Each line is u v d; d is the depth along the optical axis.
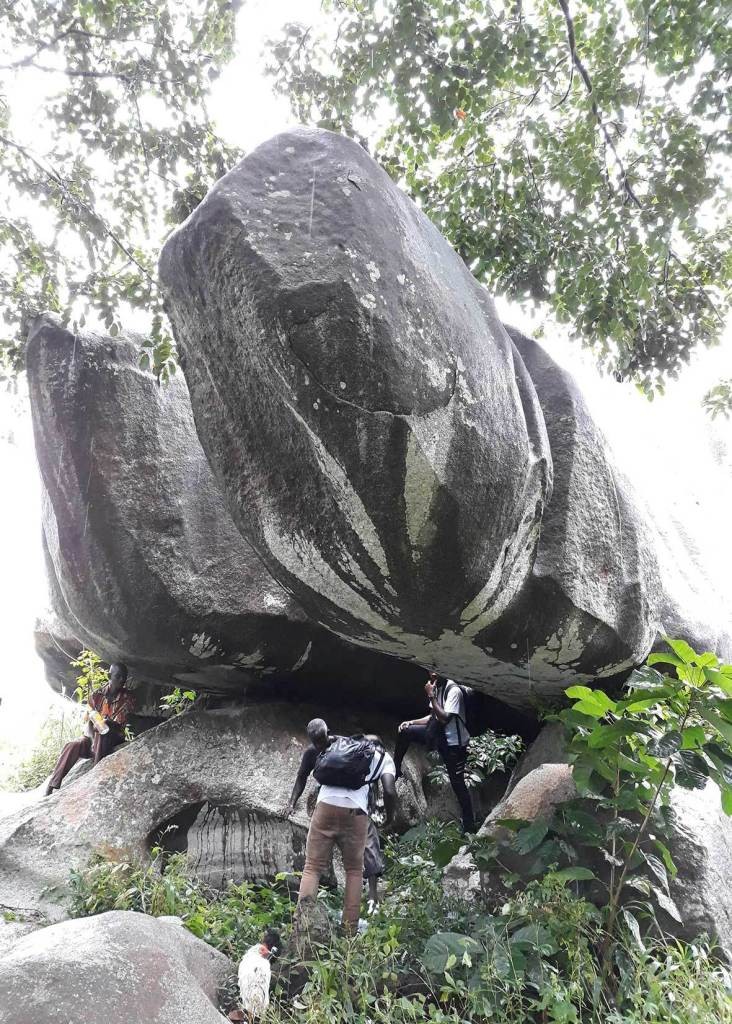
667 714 4.48
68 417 6.30
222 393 4.16
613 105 6.03
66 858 5.66
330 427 3.75
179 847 6.09
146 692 7.90
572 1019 3.53
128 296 6.35
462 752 6.13
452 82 5.62
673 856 4.66
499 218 7.05
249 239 3.64
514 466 4.23
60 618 7.51
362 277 3.62
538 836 4.46
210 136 6.54
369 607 4.42
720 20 5.00
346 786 4.55
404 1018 3.72
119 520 6.31
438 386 3.82
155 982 3.27
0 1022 2.89
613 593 5.30
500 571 4.49
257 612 6.49
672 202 5.75
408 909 4.57
